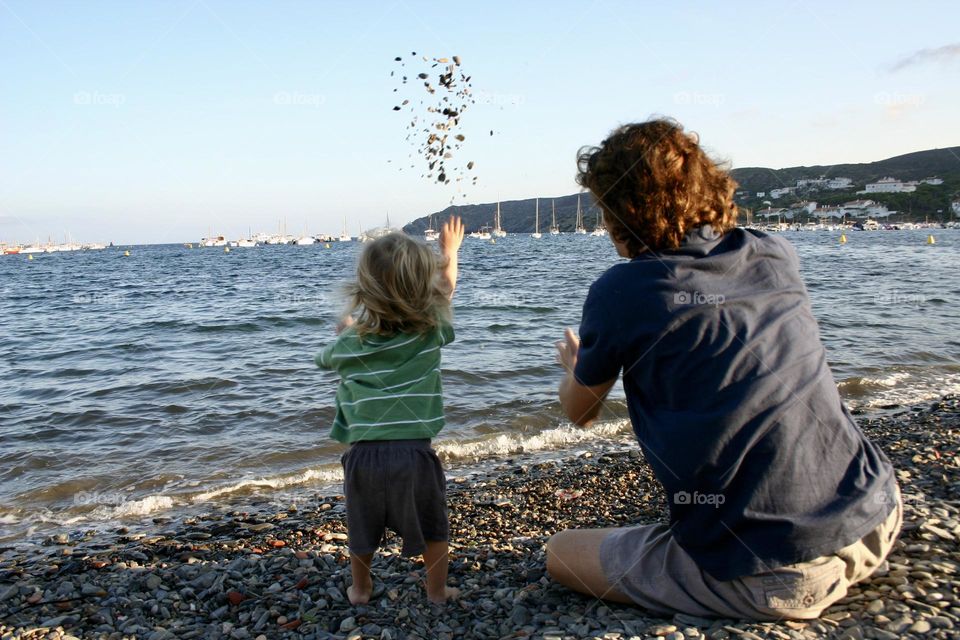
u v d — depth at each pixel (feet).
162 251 339.77
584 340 7.45
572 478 19.65
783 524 6.66
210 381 33.50
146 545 14.65
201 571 12.12
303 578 11.34
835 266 111.86
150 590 11.39
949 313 53.57
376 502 9.37
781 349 6.83
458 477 20.61
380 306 9.16
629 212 7.16
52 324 58.34
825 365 7.13
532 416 26.99
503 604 9.74
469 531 15.02
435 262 9.48
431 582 9.99
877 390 30.63
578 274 106.63
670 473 7.02
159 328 53.88
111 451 23.35
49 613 10.61
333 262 179.42
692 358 6.77
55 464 22.12
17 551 15.72
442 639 8.84
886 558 8.73
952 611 7.30
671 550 7.67
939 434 19.67
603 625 8.08
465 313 58.34
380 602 10.16
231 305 70.54
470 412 27.55
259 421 26.45
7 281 125.59
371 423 9.22
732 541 6.97
